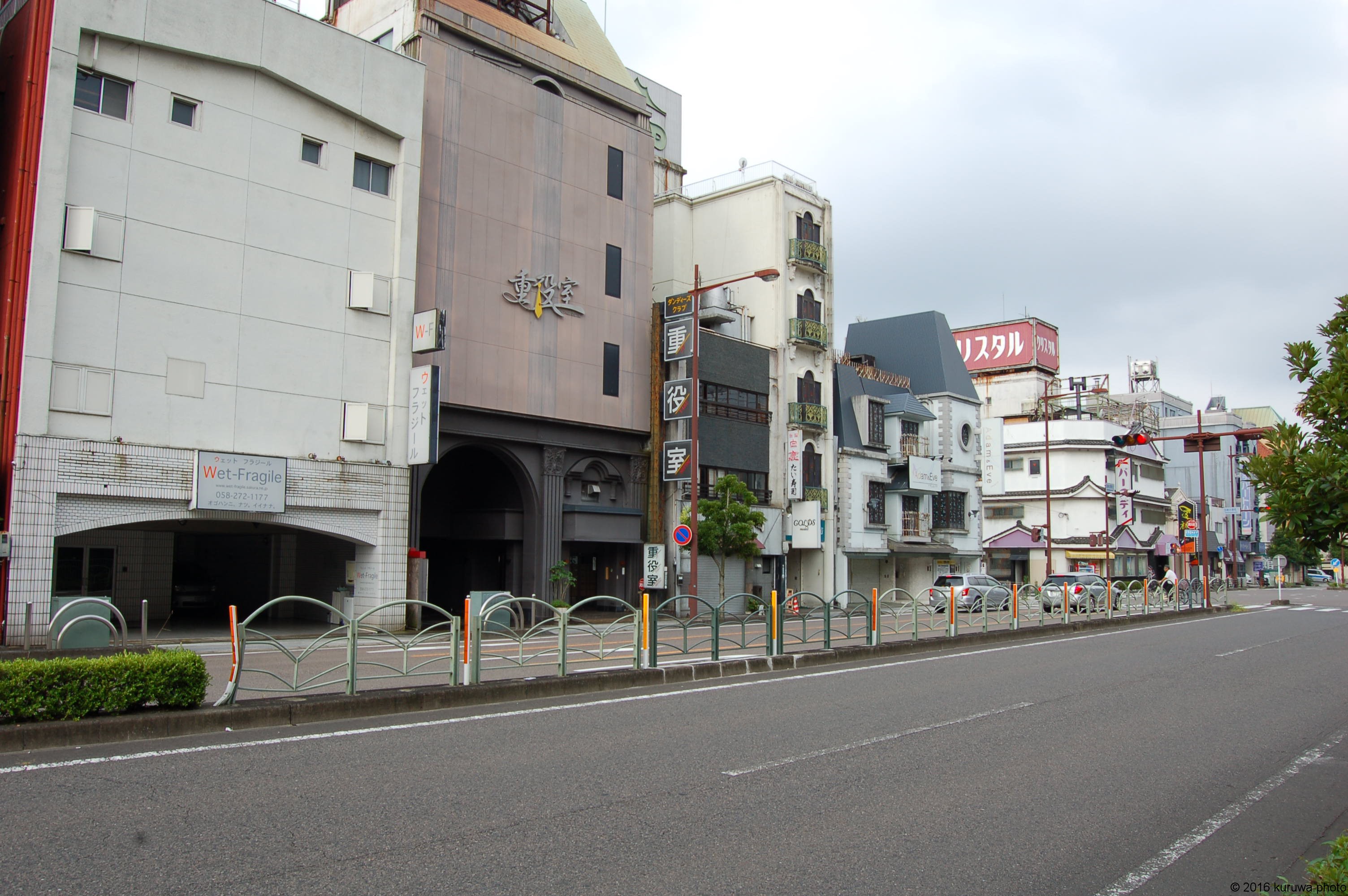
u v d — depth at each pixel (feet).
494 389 97.66
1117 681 50.80
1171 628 96.07
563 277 105.50
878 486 151.53
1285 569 301.63
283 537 92.38
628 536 111.55
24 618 62.80
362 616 37.04
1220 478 282.56
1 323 66.64
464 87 97.50
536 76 106.52
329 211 82.89
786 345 135.74
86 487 66.49
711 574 121.29
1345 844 16.34
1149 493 232.32
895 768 28.25
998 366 238.07
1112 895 18.38
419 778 25.35
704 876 18.35
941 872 19.13
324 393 81.51
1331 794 27.09
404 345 86.94
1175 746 33.30
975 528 176.96
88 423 67.51
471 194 97.19
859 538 145.07
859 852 20.18
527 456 103.19
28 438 64.08
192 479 71.97
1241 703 44.24
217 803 22.29
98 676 29.40
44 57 66.44
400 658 51.55
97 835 19.66
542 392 102.37
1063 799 25.45
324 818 21.33
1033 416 223.10
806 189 144.56
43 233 65.57
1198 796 26.43
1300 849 21.85
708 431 120.78
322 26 82.33
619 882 17.85
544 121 104.99
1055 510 212.64
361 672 47.16
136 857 18.31
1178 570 244.01
